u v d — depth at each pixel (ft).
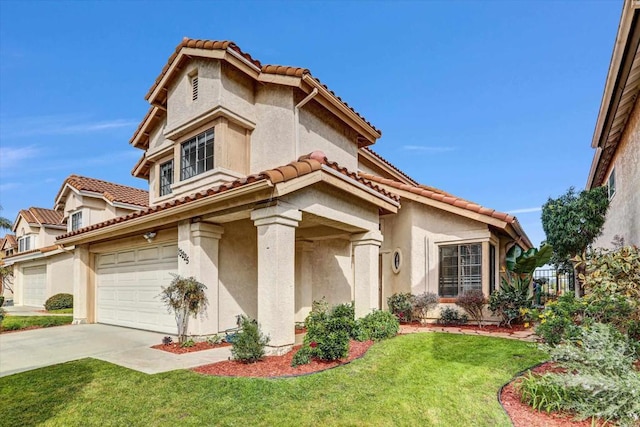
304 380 22.86
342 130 50.19
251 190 27.71
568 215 61.36
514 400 21.26
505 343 33.76
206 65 41.47
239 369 25.18
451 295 47.80
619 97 30.66
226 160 40.06
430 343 33.94
